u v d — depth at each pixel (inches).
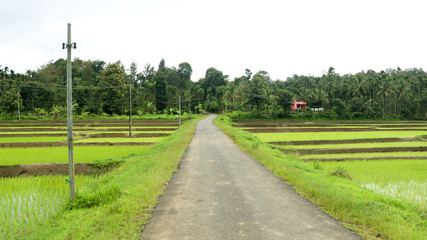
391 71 5226.4
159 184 426.9
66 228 271.9
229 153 796.6
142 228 267.9
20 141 1217.4
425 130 2050.9
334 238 244.1
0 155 847.1
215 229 264.8
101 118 2901.1
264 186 431.8
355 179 576.7
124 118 2935.5
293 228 267.0
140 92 4040.4
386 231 247.8
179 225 275.0
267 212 312.8
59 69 4143.7
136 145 1111.6
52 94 3238.2
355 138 1380.4
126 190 384.5
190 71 6033.5
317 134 1670.8
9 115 2856.8
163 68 5447.8
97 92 3393.2
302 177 454.6
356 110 3275.1
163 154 709.3
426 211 322.7
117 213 301.1
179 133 1332.4
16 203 407.8
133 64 4837.6
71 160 358.6
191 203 346.9
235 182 458.3
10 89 2866.6
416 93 3747.5
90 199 351.9
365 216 282.0
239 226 272.2
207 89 5039.4
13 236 284.4
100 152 906.1
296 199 363.3
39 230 282.8
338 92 3604.8
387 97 3496.6
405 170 676.7
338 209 305.3
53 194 458.0
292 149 973.8
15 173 671.8
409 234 237.6
